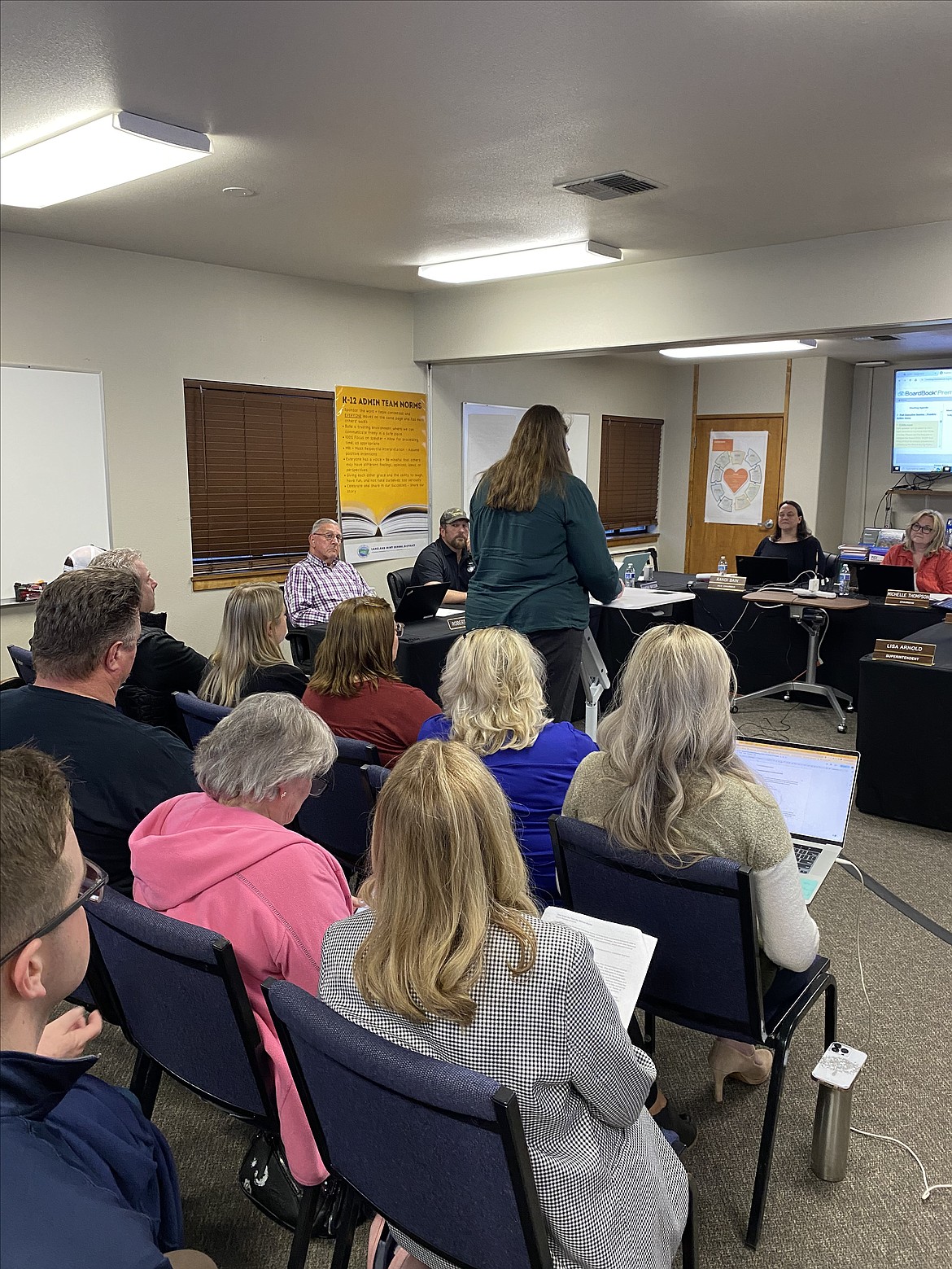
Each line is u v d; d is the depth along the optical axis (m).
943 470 8.15
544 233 4.36
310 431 5.81
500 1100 0.89
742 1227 1.72
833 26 2.19
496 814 1.05
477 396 7.04
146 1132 0.82
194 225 4.19
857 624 5.65
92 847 1.74
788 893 1.57
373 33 2.24
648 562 6.37
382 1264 1.31
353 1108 1.08
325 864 1.50
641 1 2.06
